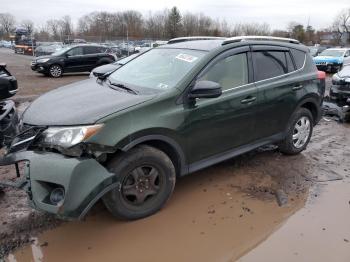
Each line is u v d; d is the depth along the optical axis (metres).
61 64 18.44
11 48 65.75
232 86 4.34
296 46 5.40
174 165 3.95
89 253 3.19
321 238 3.46
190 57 4.23
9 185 3.33
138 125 3.42
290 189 4.45
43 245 3.29
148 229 3.55
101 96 3.80
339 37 80.44
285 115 5.07
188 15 72.12
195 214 3.83
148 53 4.91
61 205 2.99
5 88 6.65
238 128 4.41
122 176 3.44
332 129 7.37
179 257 3.17
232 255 3.21
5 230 3.47
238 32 74.12
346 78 8.20
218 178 4.68
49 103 3.80
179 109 3.76
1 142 4.29
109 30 75.06
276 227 3.63
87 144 3.15
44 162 3.11
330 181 4.71
